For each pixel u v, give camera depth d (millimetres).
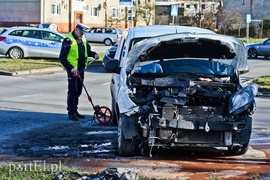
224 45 10000
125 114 9227
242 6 77562
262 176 8359
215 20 68000
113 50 23453
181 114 9055
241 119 9219
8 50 30172
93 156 9578
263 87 20141
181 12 43875
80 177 7574
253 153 10109
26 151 9883
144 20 71750
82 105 15781
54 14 68312
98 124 12828
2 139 10945
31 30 30469
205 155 9883
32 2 67062
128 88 9516
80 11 71562
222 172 8617
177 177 8195
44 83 21125
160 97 9125
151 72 10203
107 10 75500
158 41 9695
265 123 13438
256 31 68500
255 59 40312
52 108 15148
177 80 9453
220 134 9164
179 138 9039
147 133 8961
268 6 76438
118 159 9383
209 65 10555
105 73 25594
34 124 12680
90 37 54938
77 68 13297
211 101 9227
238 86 9789
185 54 10539
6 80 21781
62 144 10539
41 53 30328
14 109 14805
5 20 68688
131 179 7039
